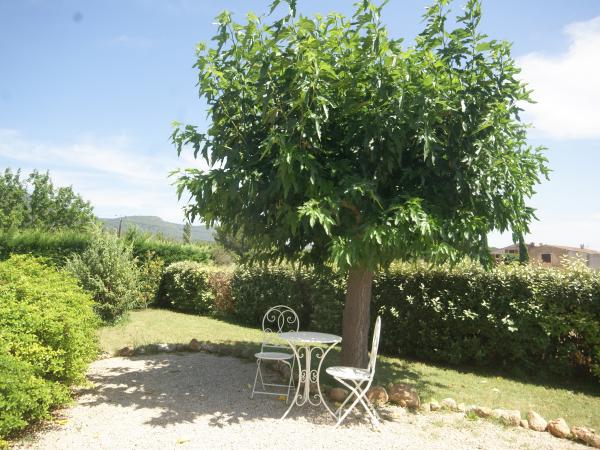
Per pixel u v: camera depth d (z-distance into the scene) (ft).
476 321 20.53
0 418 9.21
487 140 14.56
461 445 11.37
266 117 13.80
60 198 87.86
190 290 37.27
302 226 15.37
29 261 18.88
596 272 18.85
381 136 13.96
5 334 10.85
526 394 16.94
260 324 32.45
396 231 12.48
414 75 13.79
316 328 27.20
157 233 62.54
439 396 16.08
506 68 14.94
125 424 11.96
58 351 12.04
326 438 11.45
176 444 10.69
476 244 14.74
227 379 16.99
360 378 12.51
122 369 18.28
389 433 12.00
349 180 13.26
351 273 17.48
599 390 18.03
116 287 29.22
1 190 84.53
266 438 11.31
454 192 14.87
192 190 14.10
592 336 18.01
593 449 11.46
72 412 12.84
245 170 13.88
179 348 22.25
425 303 21.85
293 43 13.20
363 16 13.30
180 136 15.15
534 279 19.62
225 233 17.58
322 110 13.70
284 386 16.06
